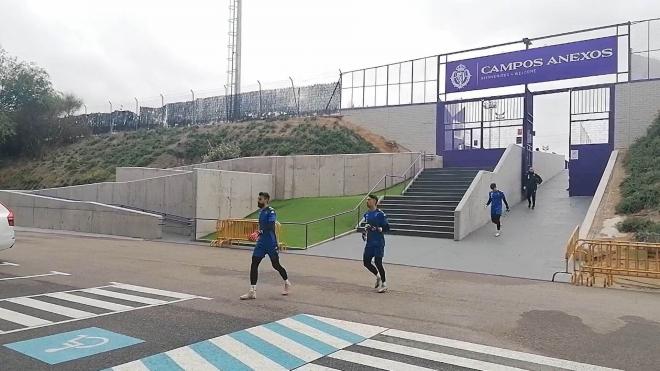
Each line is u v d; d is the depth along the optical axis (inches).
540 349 235.0
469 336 255.3
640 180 726.5
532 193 847.1
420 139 1194.6
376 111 1286.9
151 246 691.4
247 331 256.2
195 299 334.6
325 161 987.9
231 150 1283.2
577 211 796.6
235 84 1889.8
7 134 1809.8
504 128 1045.2
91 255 569.6
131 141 1748.3
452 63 1134.4
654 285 413.7
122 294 349.4
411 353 224.5
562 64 994.7
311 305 321.7
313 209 874.1
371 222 376.2
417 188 879.7
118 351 220.4
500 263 518.9
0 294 344.8
